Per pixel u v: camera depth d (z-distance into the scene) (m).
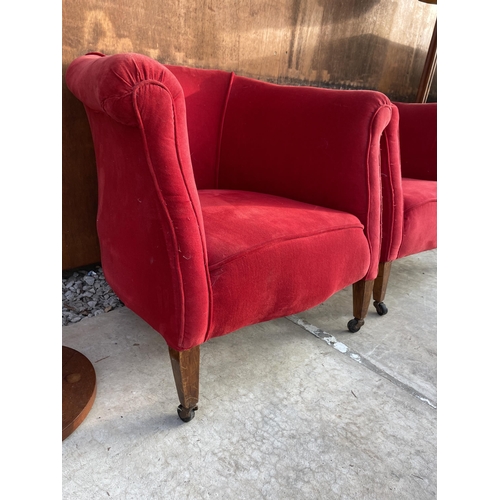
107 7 1.29
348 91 1.19
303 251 0.99
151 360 1.16
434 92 2.76
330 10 1.92
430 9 2.40
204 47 1.56
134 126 0.72
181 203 0.77
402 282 1.80
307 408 1.02
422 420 1.00
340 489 0.81
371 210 1.18
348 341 1.31
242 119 1.39
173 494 0.78
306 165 1.25
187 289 0.81
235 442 0.91
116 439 0.90
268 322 1.40
